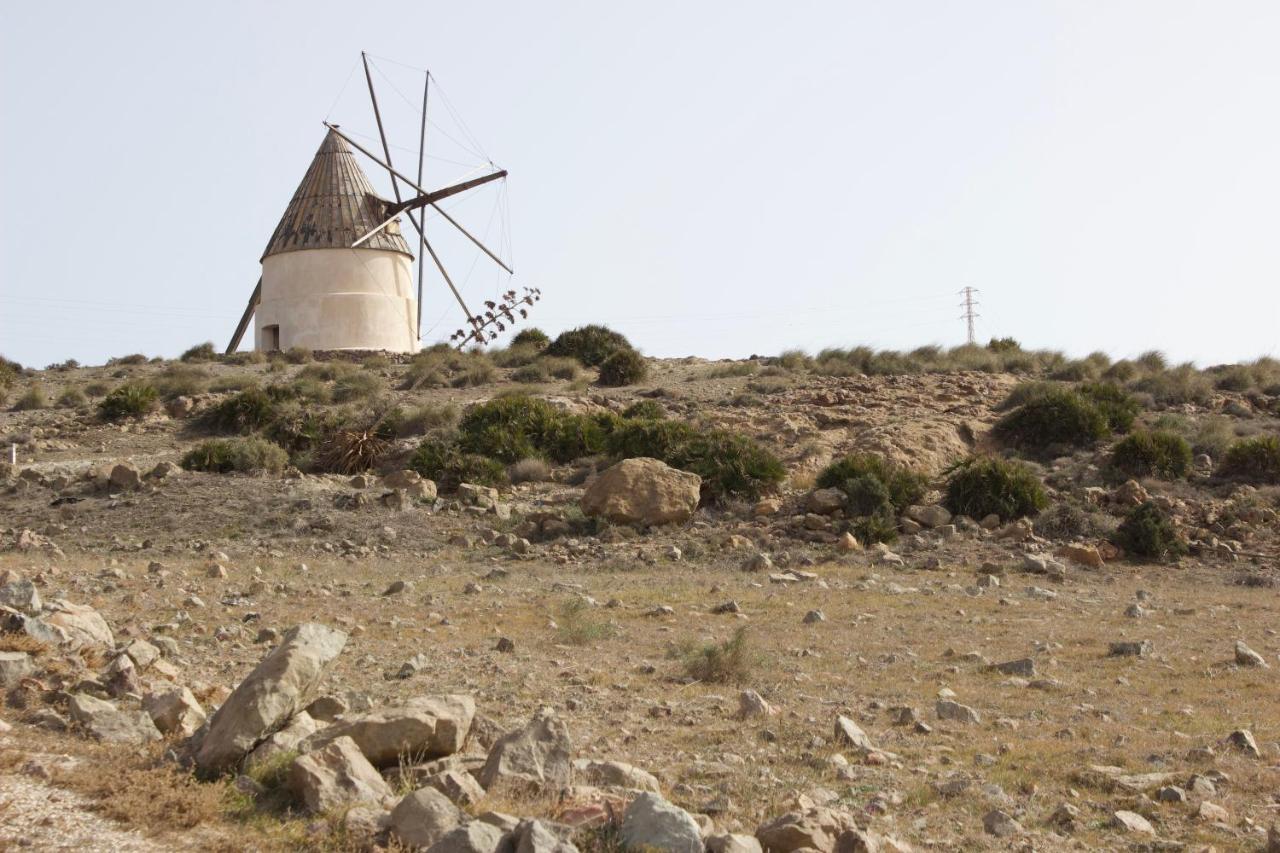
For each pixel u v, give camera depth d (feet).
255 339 193.98
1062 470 94.27
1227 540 78.33
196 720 29.45
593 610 56.59
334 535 80.07
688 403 122.42
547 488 95.96
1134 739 35.01
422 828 21.76
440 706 28.04
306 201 191.11
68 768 25.13
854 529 79.41
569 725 34.53
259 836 22.47
